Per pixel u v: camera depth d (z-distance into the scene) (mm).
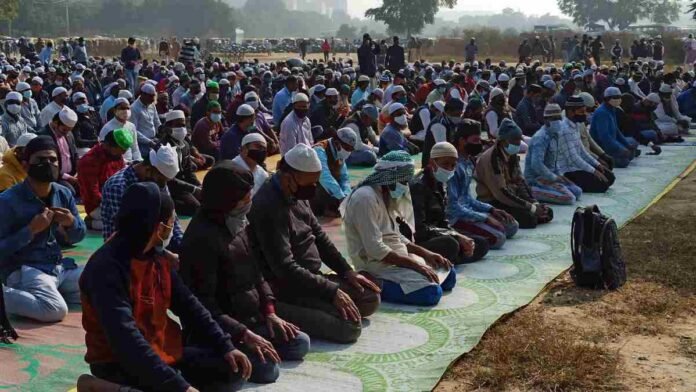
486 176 8375
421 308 6016
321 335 5320
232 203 4469
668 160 13094
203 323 4082
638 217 9039
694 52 40219
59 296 5719
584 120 10484
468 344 5312
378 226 5914
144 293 3674
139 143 11227
